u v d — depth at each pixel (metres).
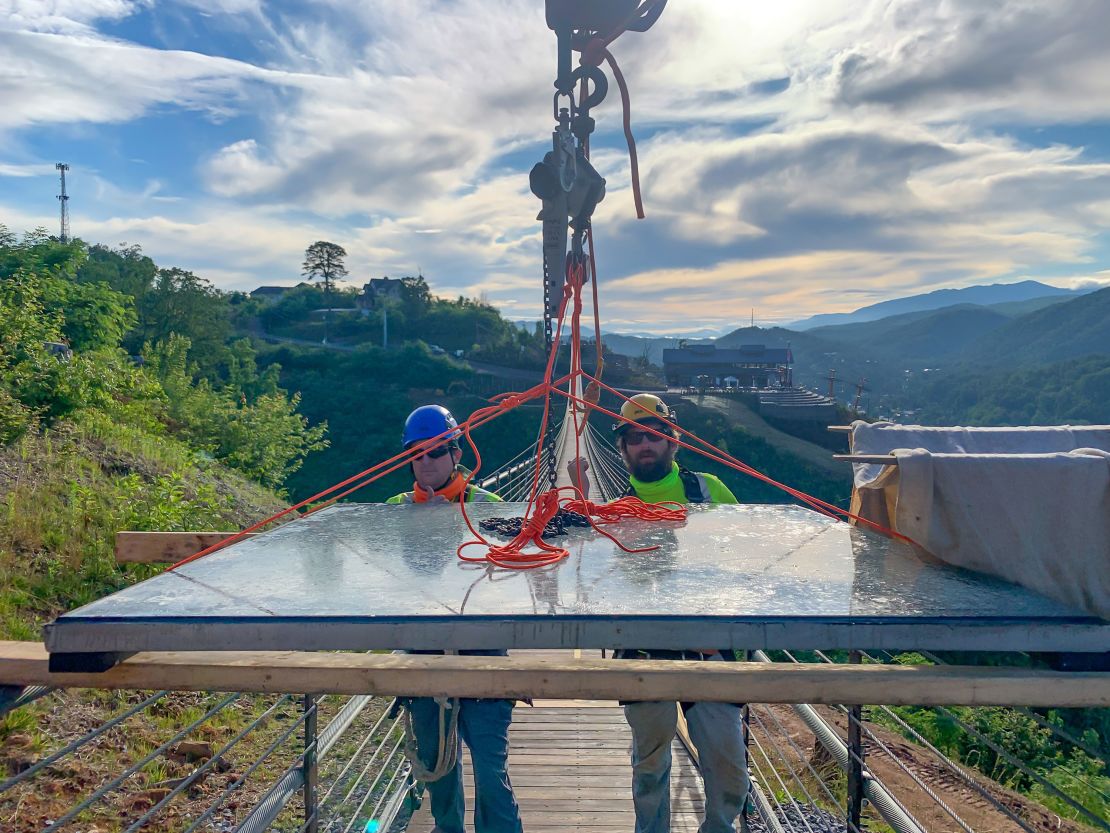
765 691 1.61
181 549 2.67
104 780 4.35
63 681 1.66
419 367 88.38
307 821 3.07
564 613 1.64
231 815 4.29
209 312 60.59
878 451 2.43
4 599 6.03
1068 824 6.55
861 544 2.31
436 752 2.74
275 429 22.48
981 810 6.66
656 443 3.58
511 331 142.12
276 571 2.01
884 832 5.58
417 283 142.12
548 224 2.93
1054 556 1.81
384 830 3.91
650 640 1.62
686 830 3.81
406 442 3.42
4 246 19.86
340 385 84.00
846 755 3.10
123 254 65.31
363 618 1.62
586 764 4.62
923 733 8.86
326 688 1.64
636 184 2.98
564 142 2.79
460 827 2.93
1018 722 8.95
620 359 96.19
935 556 1.97
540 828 3.86
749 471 2.77
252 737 5.38
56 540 7.29
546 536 2.41
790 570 2.00
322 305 144.00
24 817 3.81
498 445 71.31
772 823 3.79
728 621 1.62
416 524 2.72
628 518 2.75
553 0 2.89
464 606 1.69
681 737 4.42
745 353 96.25
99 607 1.69
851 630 1.61
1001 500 1.83
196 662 1.67
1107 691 1.60
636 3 2.88
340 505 3.23
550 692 1.62
